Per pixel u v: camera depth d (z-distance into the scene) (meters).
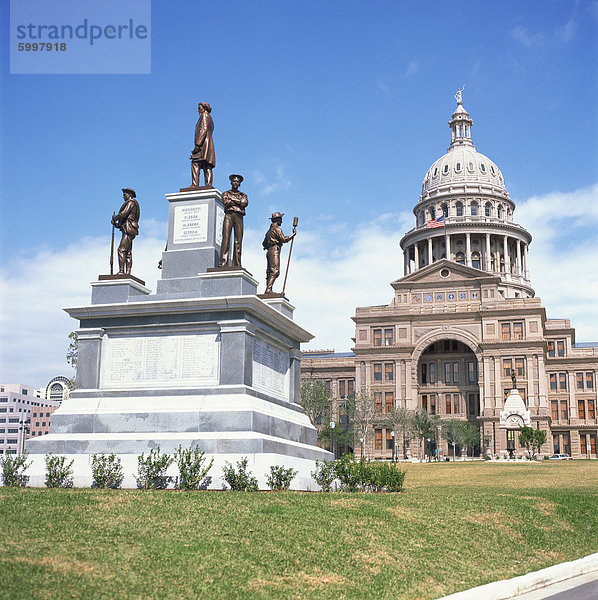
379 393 119.50
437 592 13.31
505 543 17.92
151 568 12.15
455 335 118.06
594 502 25.94
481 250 152.62
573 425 126.62
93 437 22.34
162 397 22.89
